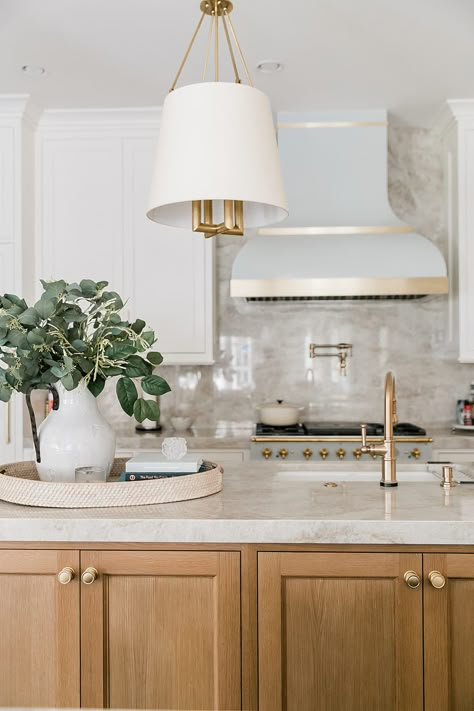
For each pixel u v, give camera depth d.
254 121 1.62
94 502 1.76
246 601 1.66
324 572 1.66
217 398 4.43
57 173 4.10
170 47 3.26
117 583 1.68
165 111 1.66
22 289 3.88
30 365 1.82
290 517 1.66
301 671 1.66
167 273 4.08
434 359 4.38
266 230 3.89
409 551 1.65
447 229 4.26
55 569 1.68
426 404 4.38
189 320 4.08
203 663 1.67
